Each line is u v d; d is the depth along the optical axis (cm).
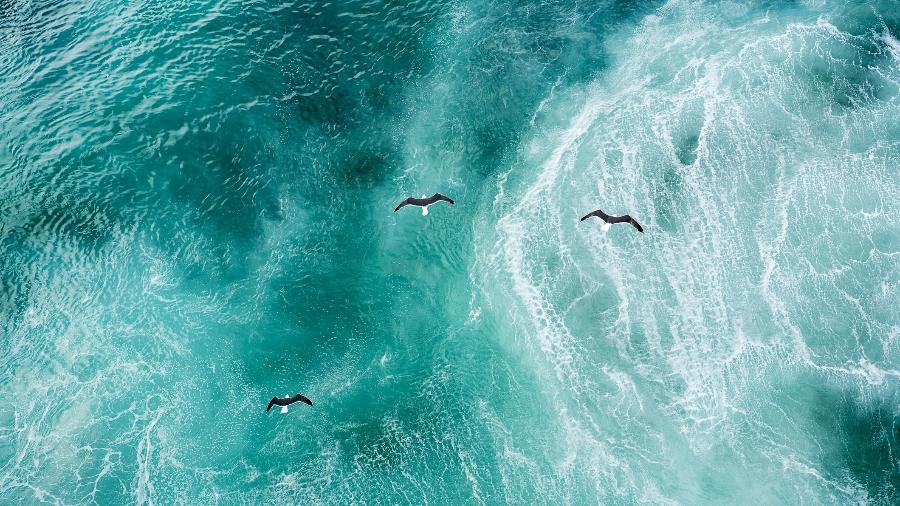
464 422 3806
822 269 4100
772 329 3950
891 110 4681
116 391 3928
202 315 4222
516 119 4891
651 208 4362
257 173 4697
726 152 4541
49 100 4897
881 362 3822
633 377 3878
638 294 4109
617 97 4912
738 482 3550
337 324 4219
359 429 3816
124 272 4322
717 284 4097
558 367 3950
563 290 4169
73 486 3612
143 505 3572
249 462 3712
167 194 4588
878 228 4216
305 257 4450
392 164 4747
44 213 4466
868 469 3544
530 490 3581
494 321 4150
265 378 4022
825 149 4528
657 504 3516
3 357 4006
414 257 4425
